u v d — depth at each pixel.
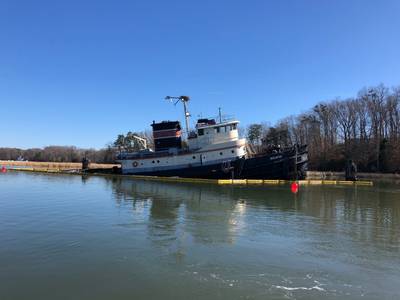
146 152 57.16
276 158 49.12
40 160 164.50
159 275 12.64
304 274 13.02
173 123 55.41
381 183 55.72
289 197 34.16
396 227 21.09
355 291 11.69
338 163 88.56
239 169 49.75
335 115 98.06
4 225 19.78
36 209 25.17
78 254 14.77
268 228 20.09
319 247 16.45
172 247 15.92
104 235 17.78
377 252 15.88
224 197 33.28
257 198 32.91
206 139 51.91
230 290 11.53
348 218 23.72
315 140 99.62
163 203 28.77
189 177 52.50
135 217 22.58
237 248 15.98
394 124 87.50
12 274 12.56
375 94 90.75
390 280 12.68
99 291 11.35
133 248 15.66
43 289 11.43
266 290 11.58
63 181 50.62
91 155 153.12
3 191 36.47
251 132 110.94
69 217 22.30
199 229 19.47
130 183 47.31
